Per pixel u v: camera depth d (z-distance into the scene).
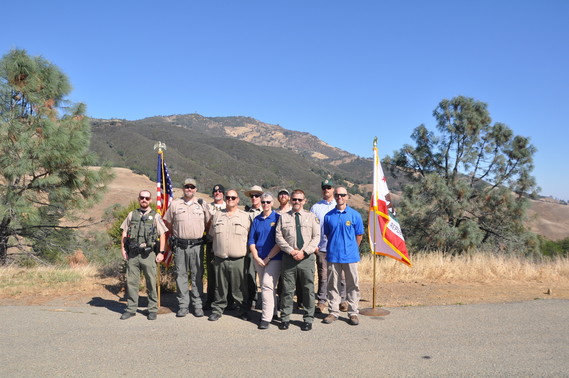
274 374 4.37
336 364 4.63
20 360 4.66
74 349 5.00
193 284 6.62
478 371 4.45
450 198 19.09
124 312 6.58
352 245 6.34
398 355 4.90
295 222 6.02
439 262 11.00
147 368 4.49
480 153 20.98
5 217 13.18
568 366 4.59
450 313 6.69
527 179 20.02
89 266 11.20
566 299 7.64
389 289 8.62
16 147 12.59
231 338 5.49
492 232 19.92
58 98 13.93
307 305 5.99
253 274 7.05
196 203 6.77
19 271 9.84
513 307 7.05
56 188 13.32
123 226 6.60
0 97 13.01
